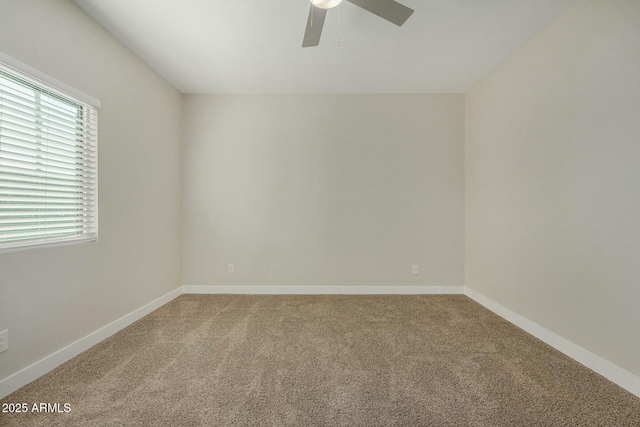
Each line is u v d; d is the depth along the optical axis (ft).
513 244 9.16
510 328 8.70
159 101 10.61
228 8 7.10
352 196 12.34
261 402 5.23
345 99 12.35
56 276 6.47
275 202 12.34
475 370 6.34
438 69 10.29
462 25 7.82
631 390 5.56
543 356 6.98
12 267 5.56
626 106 5.71
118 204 8.42
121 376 6.05
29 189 6.02
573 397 5.42
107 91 7.97
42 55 6.09
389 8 5.65
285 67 10.13
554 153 7.51
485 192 10.79
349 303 11.04
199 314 9.82
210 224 12.35
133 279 9.15
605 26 6.14
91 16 7.36
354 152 12.34
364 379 5.98
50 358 6.26
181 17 7.43
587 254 6.56
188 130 12.31
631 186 5.63
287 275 12.39
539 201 8.05
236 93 12.32
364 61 9.73
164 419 4.79
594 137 6.39
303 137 12.35
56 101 6.58
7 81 5.60
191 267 12.37
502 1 6.90
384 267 12.33
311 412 4.97
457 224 12.29
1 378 5.36
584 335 6.61
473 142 11.68
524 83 8.68
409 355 7.01
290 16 7.42
